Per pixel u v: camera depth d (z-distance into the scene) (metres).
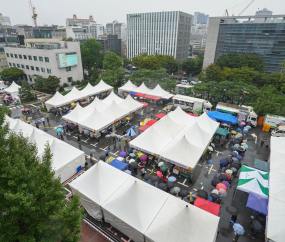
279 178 18.61
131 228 14.52
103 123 30.53
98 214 16.97
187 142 22.56
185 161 21.62
